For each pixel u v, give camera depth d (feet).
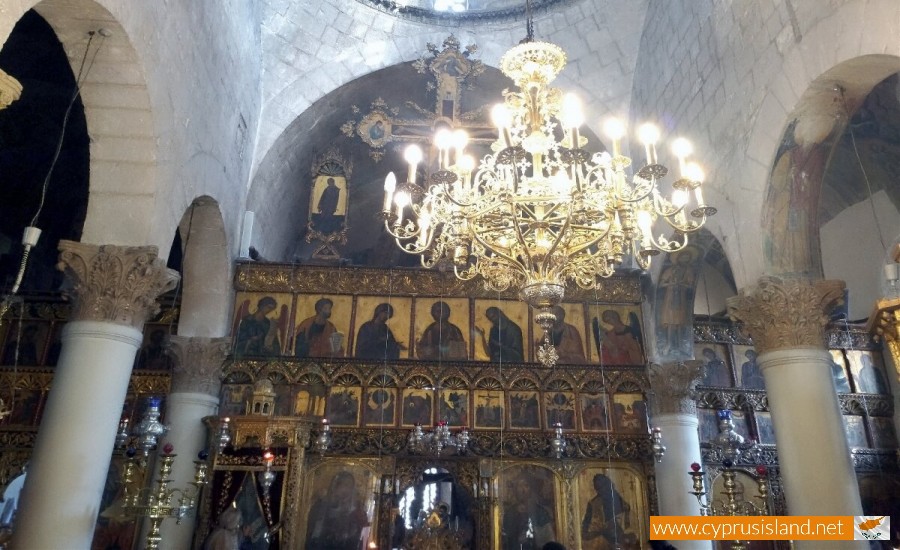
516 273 25.70
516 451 39.29
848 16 22.20
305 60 48.08
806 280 26.66
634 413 40.86
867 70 23.16
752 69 28.99
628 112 46.91
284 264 42.96
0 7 15.39
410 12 50.44
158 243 26.76
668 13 40.22
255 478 35.96
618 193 21.93
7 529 38.04
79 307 24.99
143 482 36.96
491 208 22.33
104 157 26.05
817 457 24.20
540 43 24.90
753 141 28.68
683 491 37.58
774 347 26.16
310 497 37.68
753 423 44.32
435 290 43.47
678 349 41.09
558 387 41.29
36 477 22.54
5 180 43.93
